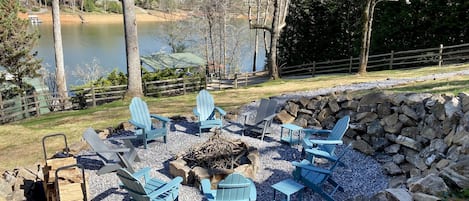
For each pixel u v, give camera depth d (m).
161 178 5.84
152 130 7.23
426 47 16.02
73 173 5.02
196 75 17.30
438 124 5.93
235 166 6.04
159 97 13.78
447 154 5.32
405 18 16.17
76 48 33.66
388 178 5.83
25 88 15.73
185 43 31.31
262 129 7.57
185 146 7.20
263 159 6.63
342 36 18.81
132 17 12.71
